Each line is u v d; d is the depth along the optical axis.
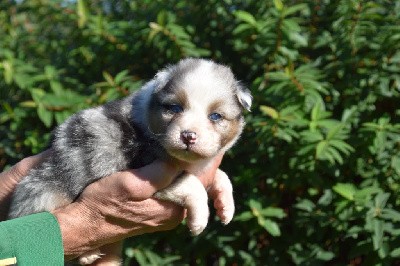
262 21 1.01
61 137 0.74
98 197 0.70
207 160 0.73
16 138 1.16
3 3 1.39
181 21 1.12
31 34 1.34
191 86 0.72
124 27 1.13
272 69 1.02
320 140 0.93
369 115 1.00
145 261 1.02
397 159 0.96
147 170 0.70
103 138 0.72
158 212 0.72
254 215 0.98
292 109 0.95
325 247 1.03
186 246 1.05
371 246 0.97
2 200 0.78
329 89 1.00
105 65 1.18
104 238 0.72
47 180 0.73
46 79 1.11
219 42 1.12
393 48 0.99
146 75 1.14
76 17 1.17
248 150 1.02
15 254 0.63
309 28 1.07
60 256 0.65
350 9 0.99
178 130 0.70
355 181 1.02
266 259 1.04
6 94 1.18
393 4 1.04
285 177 1.00
